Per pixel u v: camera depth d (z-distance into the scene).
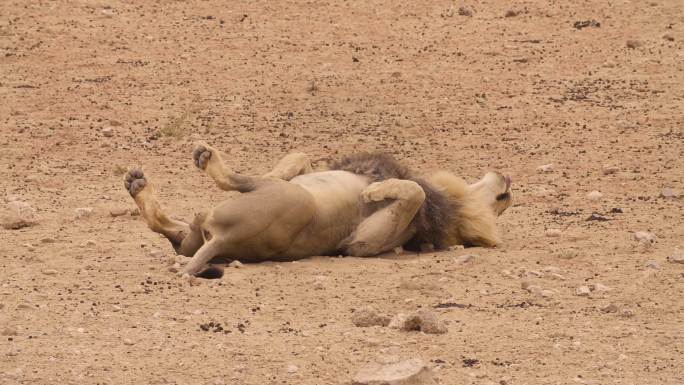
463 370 29.19
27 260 39.47
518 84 71.62
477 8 86.81
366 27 82.56
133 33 79.44
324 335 31.59
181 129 61.81
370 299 35.34
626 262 40.00
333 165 42.84
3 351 29.81
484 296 35.91
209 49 77.00
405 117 65.56
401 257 41.28
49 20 80.69
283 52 76.94
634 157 58.41
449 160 58.44
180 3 86.62
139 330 31.72
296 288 36.19
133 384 27.89
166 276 37.12
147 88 69.00
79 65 72.56
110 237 43.22
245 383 28.11
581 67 74.94
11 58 73.12
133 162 56.50
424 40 80.06
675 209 48.94
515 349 30.84
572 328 32.69
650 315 34.06
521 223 46.88
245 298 34.94
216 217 37.66
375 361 28.73
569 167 57.00
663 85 71.44
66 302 34.12
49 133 60.53
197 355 29.84
